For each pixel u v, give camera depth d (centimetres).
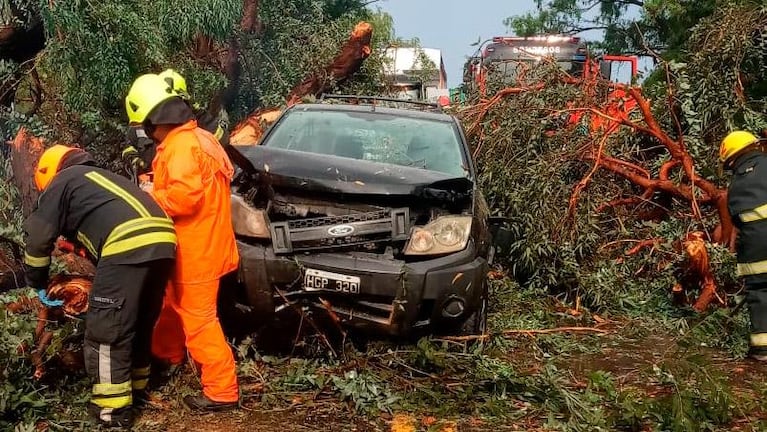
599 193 777
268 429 382
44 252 366
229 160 410
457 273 448
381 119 618
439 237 455
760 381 518
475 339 491
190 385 421
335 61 1165
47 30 779
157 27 859
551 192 711
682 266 700
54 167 384
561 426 402
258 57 1173
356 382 422
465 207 486
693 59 877
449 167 567
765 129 791
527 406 429
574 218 703
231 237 398
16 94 920
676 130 862
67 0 764
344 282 434
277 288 442
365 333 451
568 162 749
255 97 1186
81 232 369
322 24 1283
